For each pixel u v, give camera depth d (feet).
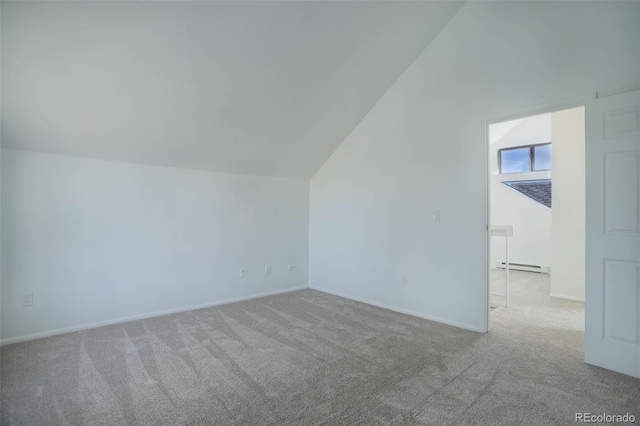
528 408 6.11
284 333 10.01
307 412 6.02
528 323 10.87
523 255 21.03
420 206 11.70
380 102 13.02
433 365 7.86
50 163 9.86
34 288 9.64
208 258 13.06
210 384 7.00
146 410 6.08
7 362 8.04
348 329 10.36
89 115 9.13
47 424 5.70
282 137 12.91
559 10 8.62
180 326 10.66
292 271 15.83
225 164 13.10
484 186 10.04
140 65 8.37
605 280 7.66
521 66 9.30
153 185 11.74
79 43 7.44
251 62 9.45
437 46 11.21
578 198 13.89
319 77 10.88
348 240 14.42
